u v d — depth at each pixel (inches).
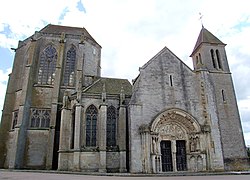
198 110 1322.6
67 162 1362.0
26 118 1727.4
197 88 1373.0
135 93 1296.8
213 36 1711.4
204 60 1577.3
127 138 1389.0
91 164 1305.4
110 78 1862.7
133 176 938.7
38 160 1654.8
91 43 2155.5
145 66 1371.8
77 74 1870.1
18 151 1599.4
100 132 1343.5
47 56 1995.6
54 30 2206.0
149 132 1210.0
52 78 1940.2
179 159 1266.0
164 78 1362.0
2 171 1323.8
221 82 1509.6
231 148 1336.1
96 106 1466.5
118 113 1485.0
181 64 1418.6
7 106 1893.5
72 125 1443.2
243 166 1307.8
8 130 1829.5
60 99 1843.0
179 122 1311.5
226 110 1430.9
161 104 1302.9
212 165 1206.3
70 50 2053.4
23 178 752.3
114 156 1350.9
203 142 1243.8
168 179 740.0
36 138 1707.7
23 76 1978.3
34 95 1840.6
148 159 1159.0
